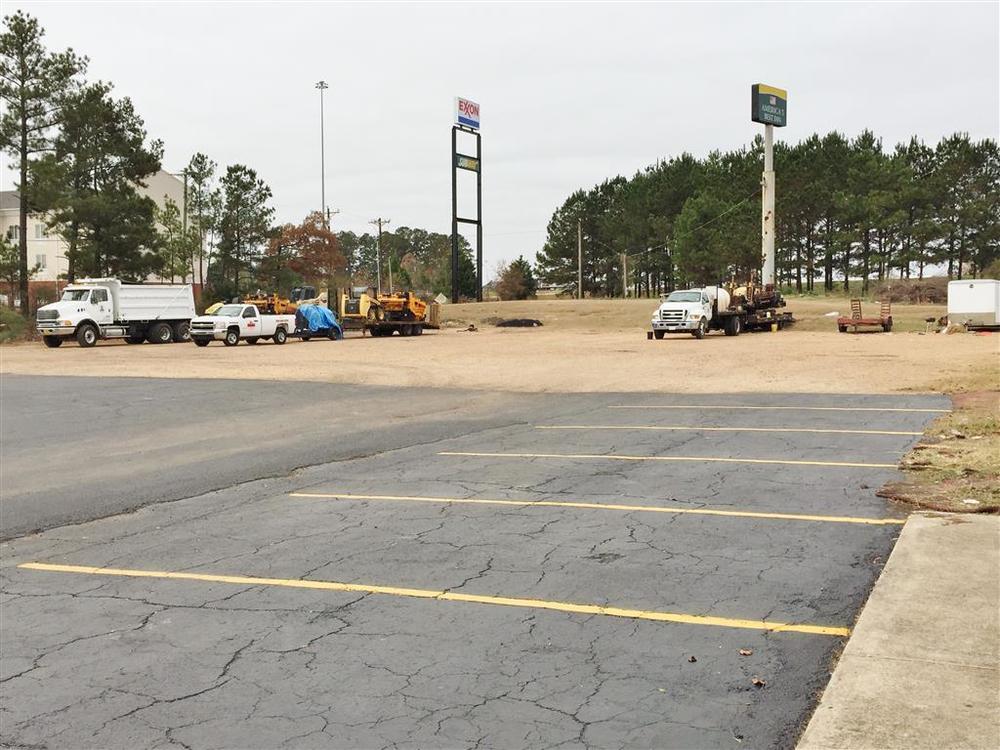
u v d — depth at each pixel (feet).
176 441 44.57
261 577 21.16
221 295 215.10
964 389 53.93
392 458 37.83
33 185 151.64
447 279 331.16
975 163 241.35
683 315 124.06
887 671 13.69
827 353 88.63
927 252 246.27
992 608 16.12
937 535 21.12
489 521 25.62
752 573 19.67
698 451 36.06
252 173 216.13
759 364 78.48
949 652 14.25
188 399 62.39
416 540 23.85
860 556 20.58
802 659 14.90
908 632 15.16
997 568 18.45
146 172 167.84
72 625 18.34
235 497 30.83
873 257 243.40
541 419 49.21
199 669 15.70
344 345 129.59
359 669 15.37
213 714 13.89
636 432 42.22
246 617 18.34
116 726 13.64
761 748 12.03
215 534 25.59
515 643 16.24
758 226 240.53
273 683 14.94
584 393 62.54
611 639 16.21
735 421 44.60
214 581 21.01
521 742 12.52
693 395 58.23
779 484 28.94
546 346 117.29
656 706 13.43
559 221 346.13
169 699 14.51
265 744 12.84
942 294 230.68
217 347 128.36
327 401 60.39
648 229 301.02
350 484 32.32
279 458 38.78
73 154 159.22
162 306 144.25
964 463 30.07
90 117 157.48
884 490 26.84
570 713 13.34
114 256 164.86
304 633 17.25
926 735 11.68
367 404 58.44
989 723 11.92
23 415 55.31
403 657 15.81
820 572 19.53
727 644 15.71
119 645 17.07
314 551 23.22
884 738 11.66
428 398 61.57
